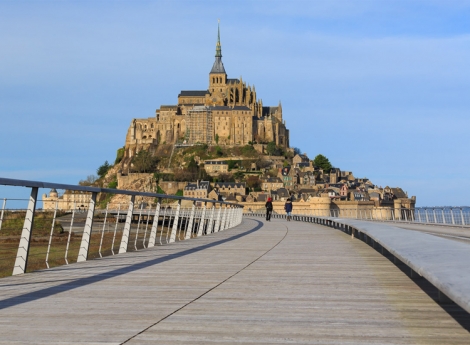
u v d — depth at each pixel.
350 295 10.54
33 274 13.30
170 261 16.42
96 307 9.43
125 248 19.05
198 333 7.67
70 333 7.65
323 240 26.02
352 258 17.27
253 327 8.00
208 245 22.78
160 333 7.66
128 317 8.66
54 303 9.77
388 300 9.99
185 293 10.82
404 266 14.88
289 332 7.70
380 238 16.25
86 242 16.12
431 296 10.38
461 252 10.73
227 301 9.98
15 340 7.29
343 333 7.62
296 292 10.91
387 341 7.18
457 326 7.95
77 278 12.77
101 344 7.11
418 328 7.86
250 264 15.69
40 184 12.52
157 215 22.03
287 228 41.03
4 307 9.41
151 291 11.05
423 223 54.94
